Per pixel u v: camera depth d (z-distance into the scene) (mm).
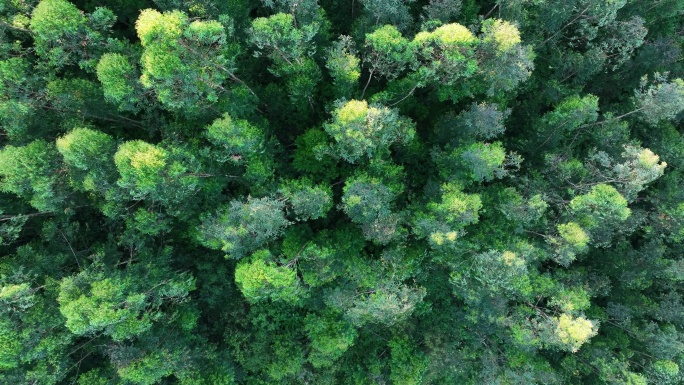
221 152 19844
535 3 23594
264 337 24953
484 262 20531
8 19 19203
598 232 24797
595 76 29016
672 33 29859
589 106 23516
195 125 21812
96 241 23656
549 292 23422
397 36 19531
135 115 22812
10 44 19812
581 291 23703
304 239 22578
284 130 25344
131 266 21062
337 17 25703
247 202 20672
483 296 22984
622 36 25641
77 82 20016
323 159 22688
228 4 20891
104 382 20703
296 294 20938
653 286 29344
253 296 18641
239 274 18719
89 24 19547
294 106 23297
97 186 18969
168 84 17125
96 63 20094
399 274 22141
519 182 26266
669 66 28609
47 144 19797
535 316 24422
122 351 19797
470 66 19547
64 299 17703
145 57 16969
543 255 23500
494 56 19922
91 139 18203
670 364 24422
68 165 19688
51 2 18016
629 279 26234
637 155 21922
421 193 25344
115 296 18047
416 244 23359
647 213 26328
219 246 21484
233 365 24969
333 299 21672
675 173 26859
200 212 22703
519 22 23609
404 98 22328
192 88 17484
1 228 19812
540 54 27281
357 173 21531
